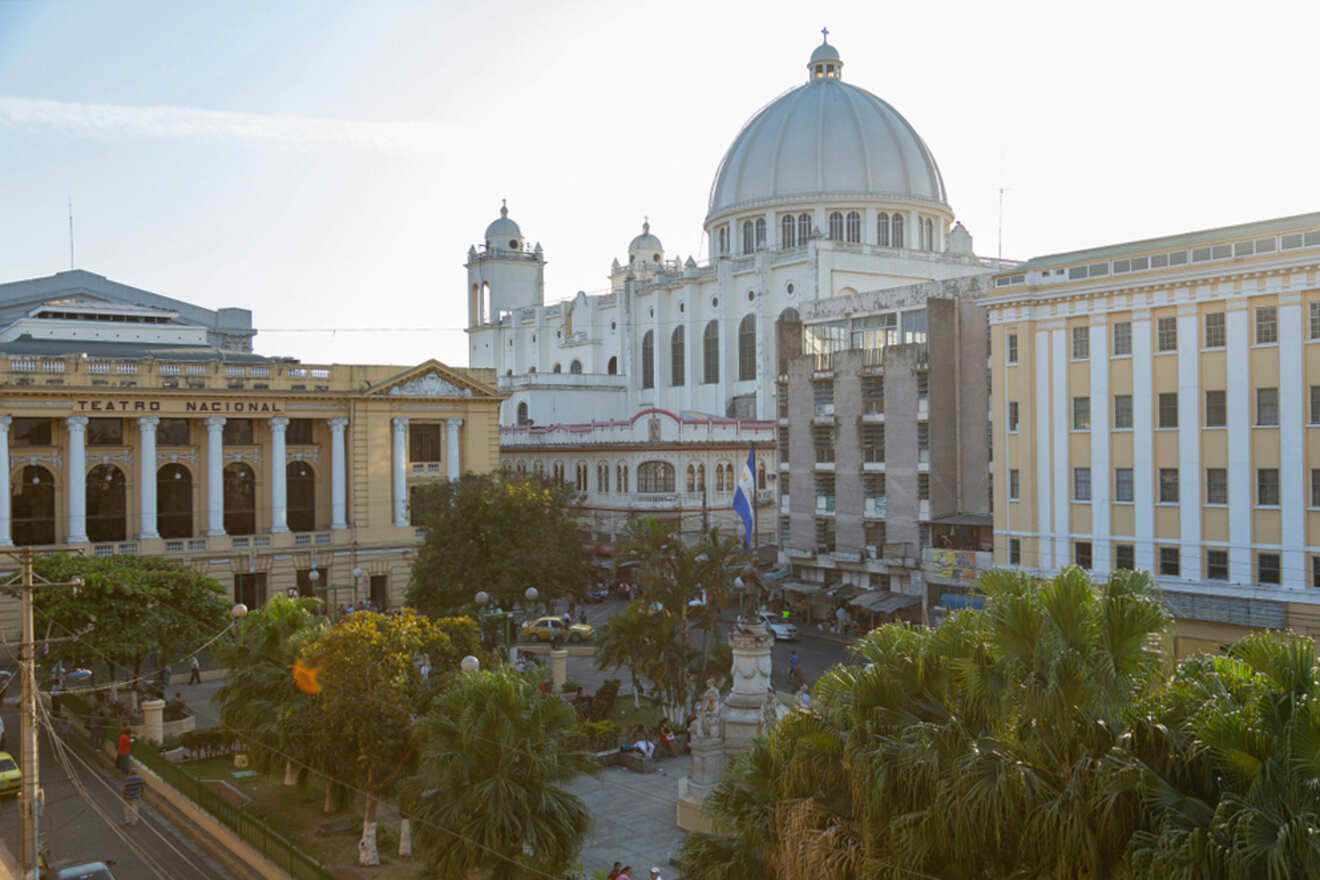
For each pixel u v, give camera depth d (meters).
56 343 80.94
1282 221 45.31
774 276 103.06
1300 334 44.28
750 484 35.88
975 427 64.88
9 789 37.53
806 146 117.19
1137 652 17.03
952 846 16.66
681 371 114.62
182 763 41.97
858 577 68.19
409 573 75.25
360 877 28.55
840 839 18.45
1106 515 50.78
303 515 75.06
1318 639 43.50
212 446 69.94
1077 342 51.97
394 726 29.02
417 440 77.19
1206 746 15.34
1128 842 15.33
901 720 18.72
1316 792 14.27
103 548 65.81
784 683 51.69
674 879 28.80
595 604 76.88
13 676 44.00
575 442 96.31
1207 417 47.38
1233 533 46.44
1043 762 16.88
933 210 119.00
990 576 19.75
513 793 24.23
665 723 42.78
